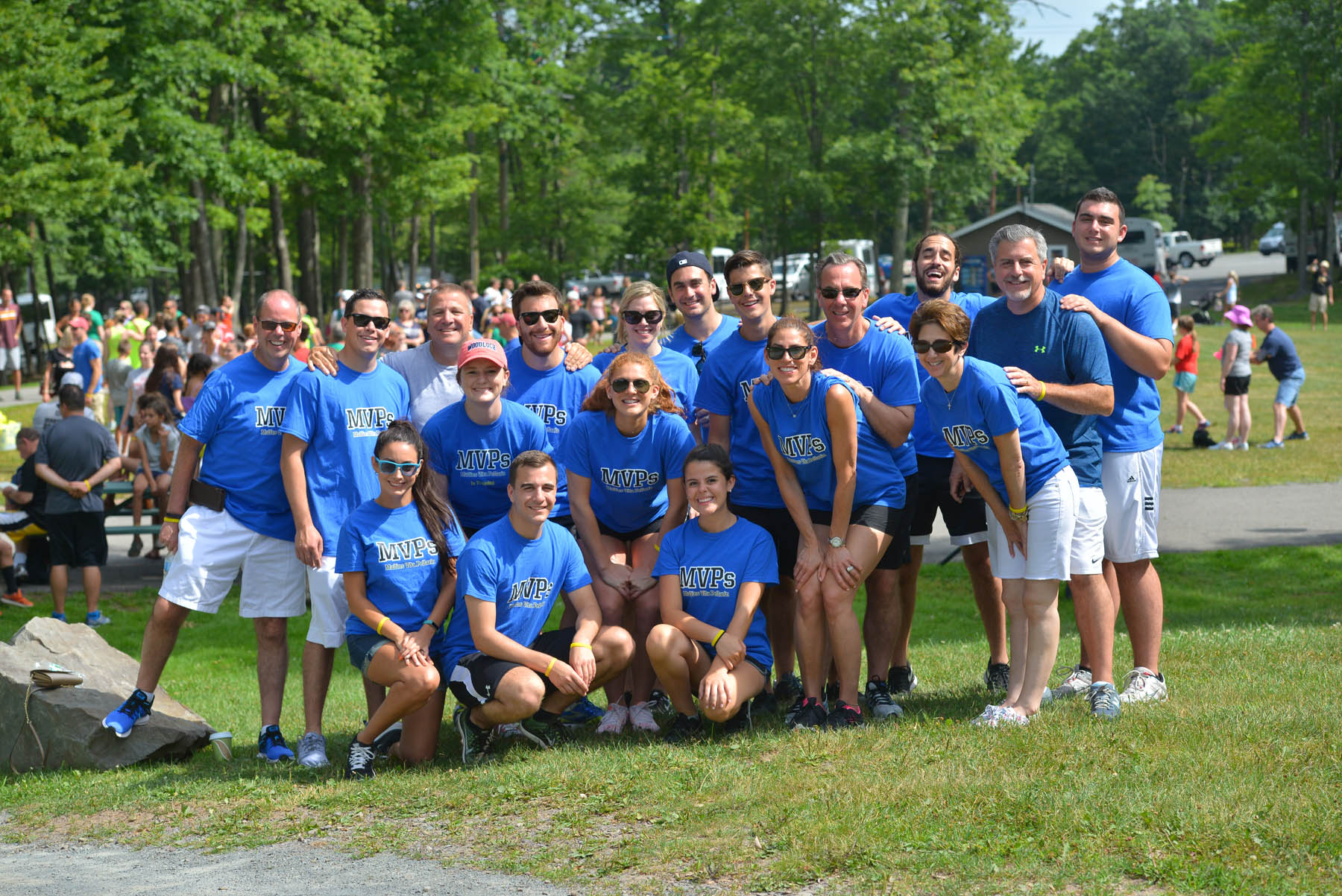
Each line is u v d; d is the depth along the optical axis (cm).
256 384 625
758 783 484
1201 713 536
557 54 4631
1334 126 5222
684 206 4156
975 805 439
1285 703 554
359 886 421
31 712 634
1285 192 5544
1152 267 5475
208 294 3203
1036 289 549
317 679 613
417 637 574
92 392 1969
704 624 577
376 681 569
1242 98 5538
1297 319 4291
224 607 1152
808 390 562
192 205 2950
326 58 3028
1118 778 453
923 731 540
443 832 471
